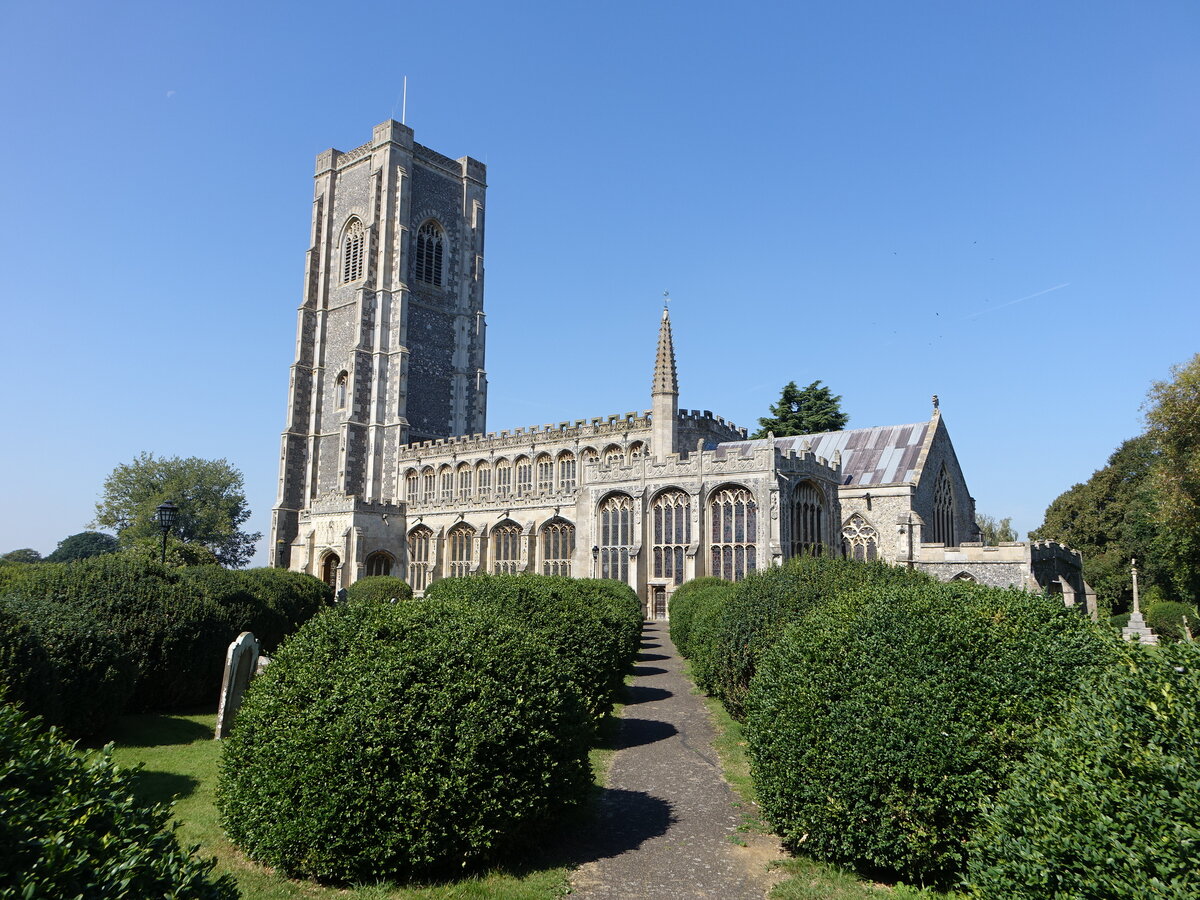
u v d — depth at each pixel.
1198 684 6.48
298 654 10.97
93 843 5.09
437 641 10.80
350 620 11.22
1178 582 48.03
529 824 10.75
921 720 9.66
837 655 10.70
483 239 93.75
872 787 9.75
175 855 5.48
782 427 77.25
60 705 14.69
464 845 10.05
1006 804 7.20
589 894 9.73
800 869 10.34
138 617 20.03
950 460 54.19
